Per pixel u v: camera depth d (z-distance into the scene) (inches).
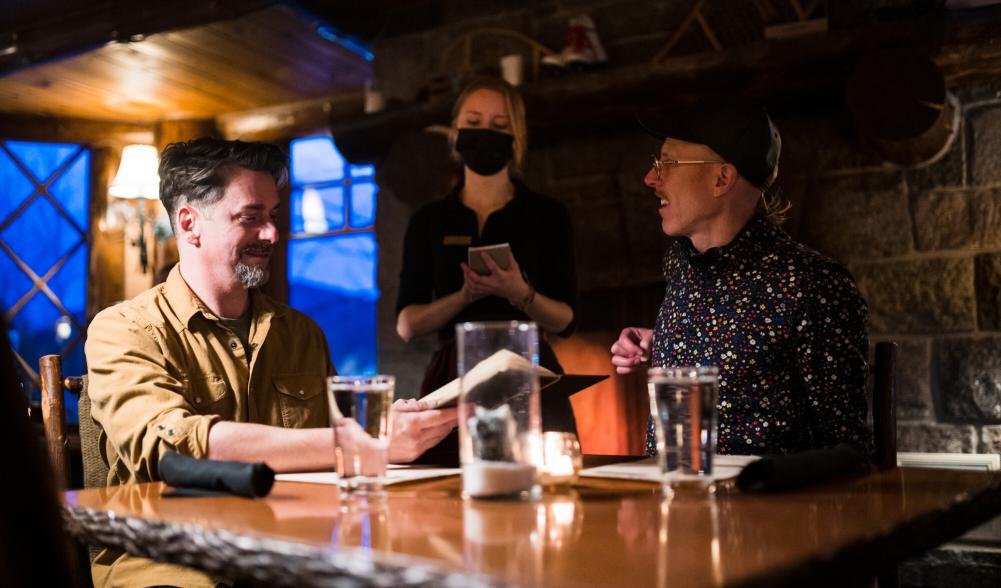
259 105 204.4
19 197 207.9
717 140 68.2
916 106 117.3
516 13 160.9
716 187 68.6
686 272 69.8
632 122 146.1
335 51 173.2
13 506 19.0
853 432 60.2
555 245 105.5
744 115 68.1
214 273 63.4
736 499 38.6
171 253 203.9
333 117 187.9
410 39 169.8
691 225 69.6
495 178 106.4
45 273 208.2
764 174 68.4
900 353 127.7
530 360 39.0
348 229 195.9
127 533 35.2
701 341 66.2
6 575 18.8
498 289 95.3
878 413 60.2
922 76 116.9
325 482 45.3
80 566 58.6
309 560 28.0
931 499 38.1
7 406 19.2
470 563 26.2
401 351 165.5
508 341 38.9
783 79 128.1
